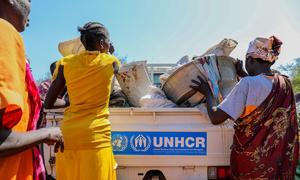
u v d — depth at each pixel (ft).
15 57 5.76
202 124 12.56
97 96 10.66
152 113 12.54
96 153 10.52
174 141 12.46
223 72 13.05
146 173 12.48
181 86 13.05
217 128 12.48
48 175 12.43
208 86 12.55
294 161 11.10
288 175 10.95
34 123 6.66
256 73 11.50
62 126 10.69
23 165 6.33
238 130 11.23
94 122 10.59
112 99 13.42
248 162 10.96
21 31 6.73
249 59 11.67
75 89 10.65
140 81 13.57
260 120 10.83
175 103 13.46
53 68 14.24
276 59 11.53
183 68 12.89
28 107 6.45
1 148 5.52
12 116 5.54
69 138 10.50
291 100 11.16
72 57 11.00
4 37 5.66
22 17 6.63
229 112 10.80
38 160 6.80
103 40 11.03
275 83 10.91
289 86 11.17
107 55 11.02
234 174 11.53
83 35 11.07
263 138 10.85
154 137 12.45
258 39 11.41
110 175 10.87
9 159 5.95
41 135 6.22
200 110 12.51
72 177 10.55
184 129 12.42
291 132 11.07
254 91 10.81
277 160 10.79
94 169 10.45
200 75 12.74
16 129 6.08
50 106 11.44
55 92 11.22
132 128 12.42
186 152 12.45
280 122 10.85
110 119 12.50
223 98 13.00
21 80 5.94
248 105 10.84
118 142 12.44
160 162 12.41
